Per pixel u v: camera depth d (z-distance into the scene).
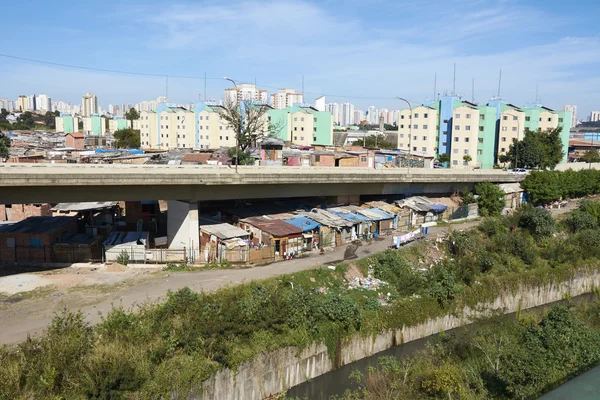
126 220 40.56
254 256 33.03
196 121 104.31
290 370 23.56
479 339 26.83
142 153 84.31
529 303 36.09
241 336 22.59
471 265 35.31
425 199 51.31
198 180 34.53
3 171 27.36
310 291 28.36
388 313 28.33
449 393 20.45
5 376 17.33
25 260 32.22
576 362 21.06
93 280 28.89
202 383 20.06
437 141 93.31
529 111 91.88
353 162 63.69
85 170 31.59
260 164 58.94
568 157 98.69
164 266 31.67
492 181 58.44
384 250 37.34
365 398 21.48
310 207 44.00
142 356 19.75
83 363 18.67
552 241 44.06
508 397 20.41
